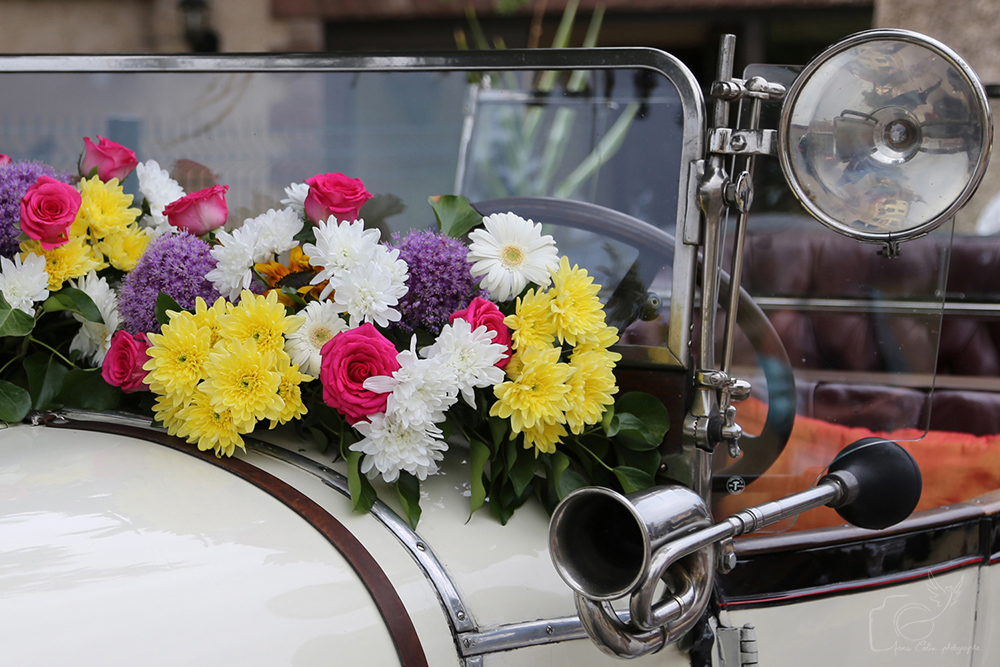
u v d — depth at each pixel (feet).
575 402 5.07
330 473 5.07
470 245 5.30
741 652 5.12
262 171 5.99
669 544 4.61
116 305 5.50
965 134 4.77
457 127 5.87
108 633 4.42
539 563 4.96
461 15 20.31
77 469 4.94
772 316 5.49
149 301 5.28
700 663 5.09
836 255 5.42
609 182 5.48
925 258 5.35
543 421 5.08
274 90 5.99
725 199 5.03
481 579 4.84
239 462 5.05
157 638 4.43
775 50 19.29
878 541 5.57
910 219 4.87
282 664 4.48
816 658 5.42
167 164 6.06
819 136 4.91
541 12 20.15
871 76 4.82
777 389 5.49
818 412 5.48
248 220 5.27
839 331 5.45
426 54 5.77
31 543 4.60
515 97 5.71
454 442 5.35
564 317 5.09
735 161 5.20
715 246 5.06
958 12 15.62
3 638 4.37
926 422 5.42
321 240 5.11
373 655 4.58
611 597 4.53
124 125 6.12
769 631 5.31
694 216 5.20
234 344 5.02
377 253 5.10
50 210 5.43
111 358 5.26
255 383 5.01
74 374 5.40
